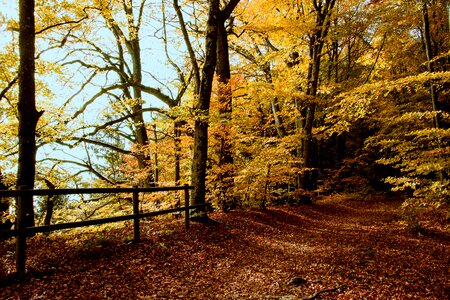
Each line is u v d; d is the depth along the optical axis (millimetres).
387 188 25125
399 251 7438
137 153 14648
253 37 17141
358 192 22828
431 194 8930
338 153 25531
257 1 15805
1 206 8406
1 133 9367
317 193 19516
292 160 12523
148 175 14742
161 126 14438
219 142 11312
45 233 7699
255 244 8148
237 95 12797
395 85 9500
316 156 22828
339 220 12445
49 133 9789
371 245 8070
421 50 18000
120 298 4414
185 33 12094
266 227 10109
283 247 8031
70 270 5082
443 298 4824
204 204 9344
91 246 5910
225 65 12453
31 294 4176
